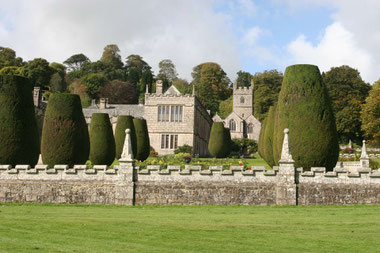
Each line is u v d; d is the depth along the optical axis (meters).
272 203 17.77
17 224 11.80
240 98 105.06
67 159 23.95
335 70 76.62
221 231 11.11
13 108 21.52
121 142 37.50
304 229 11.54
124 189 18.08
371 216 14.29
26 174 18.80
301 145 20.16
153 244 9.46
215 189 18.00
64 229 11.13
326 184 17.78
